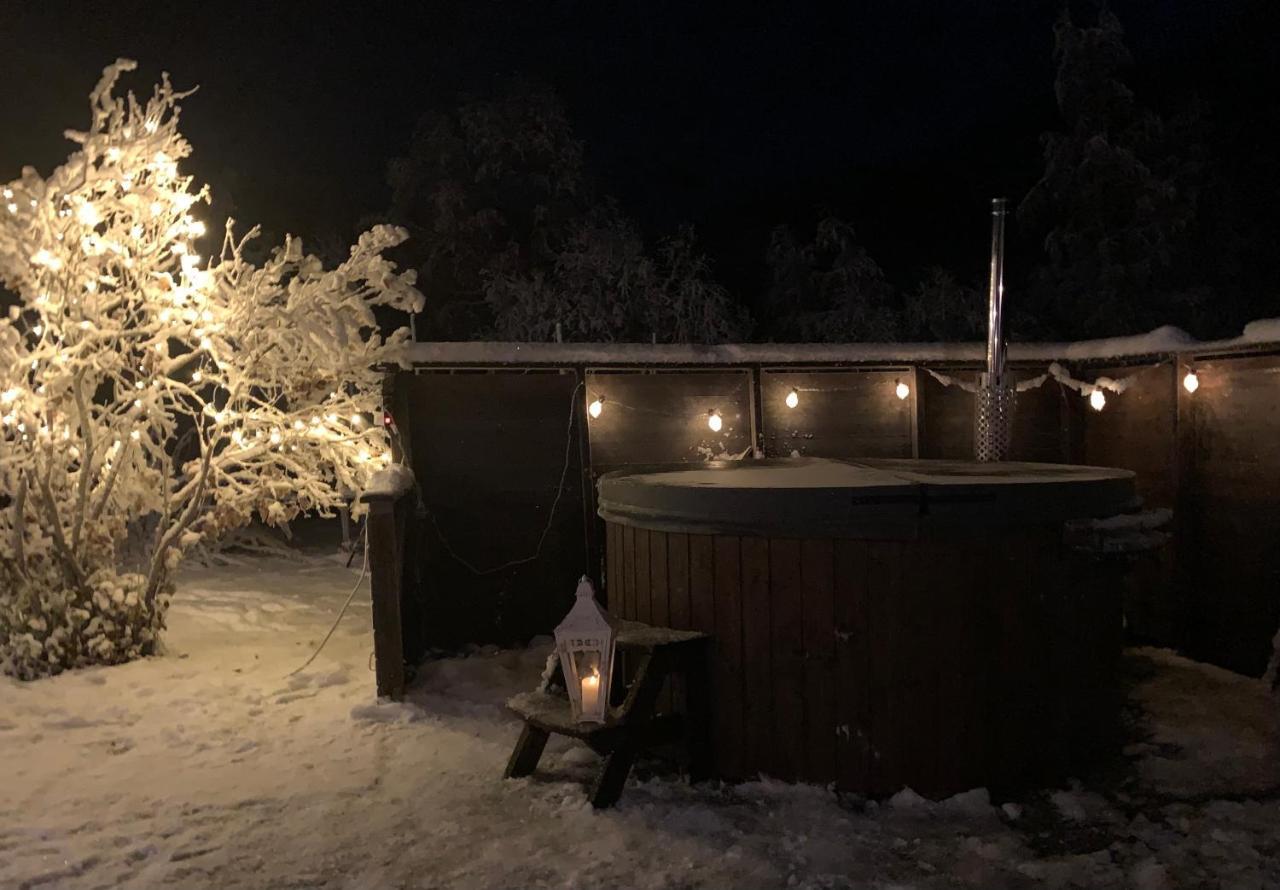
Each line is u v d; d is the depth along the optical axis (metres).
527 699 4.38
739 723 4.22
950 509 3.93
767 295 14.55
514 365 6.76
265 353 6.32
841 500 3.97
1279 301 13.34
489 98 14.34
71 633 5.95
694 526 4.24
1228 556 5.91
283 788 4.20
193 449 10.15
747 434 7.29
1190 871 3.37
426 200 14.54
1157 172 12.98
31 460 5.73
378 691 5.31
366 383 6.57
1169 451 6.35
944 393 7.49
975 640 4.02
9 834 3.73
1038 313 13.35
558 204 14.28
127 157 5.84
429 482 6.70
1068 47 12.92
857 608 4.03
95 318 5.95
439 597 6.72
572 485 6.97
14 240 5.52
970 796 3.97
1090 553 4.09
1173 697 5.37
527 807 3.97
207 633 7.06
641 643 4.10
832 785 4.08
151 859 3.55
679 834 3.69
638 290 13.38
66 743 4.77
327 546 11.48
